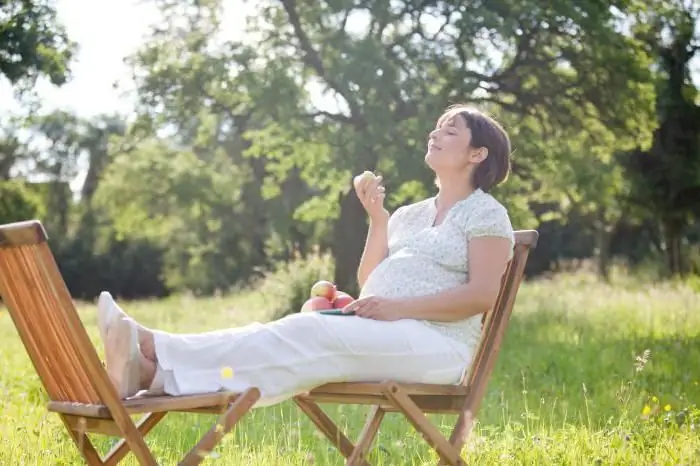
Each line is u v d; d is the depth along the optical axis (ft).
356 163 69.87
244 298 100.12
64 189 162.40
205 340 13.23
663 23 86.79
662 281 103.60
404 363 14.11
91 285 152.05
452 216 14.97
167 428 21.54
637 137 79.87
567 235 153.99
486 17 68.90
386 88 67.26
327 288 15.87
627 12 79.82
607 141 80.28
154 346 12.96
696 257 120.88
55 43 64.13
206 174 90.94
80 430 12.85
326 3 70.90
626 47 75.82
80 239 153.17
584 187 79.25
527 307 69.31
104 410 12.19
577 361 35.04
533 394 26.45
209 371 13.10
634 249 147.23
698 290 77.51
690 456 17.11
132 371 12.57
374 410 15.03
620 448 17.88
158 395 12.98
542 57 77.00
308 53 73.20
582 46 74.33
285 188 131.13
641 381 28.73
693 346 40.16
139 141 90.22
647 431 19.26
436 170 15.48
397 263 14.97
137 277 153.17
